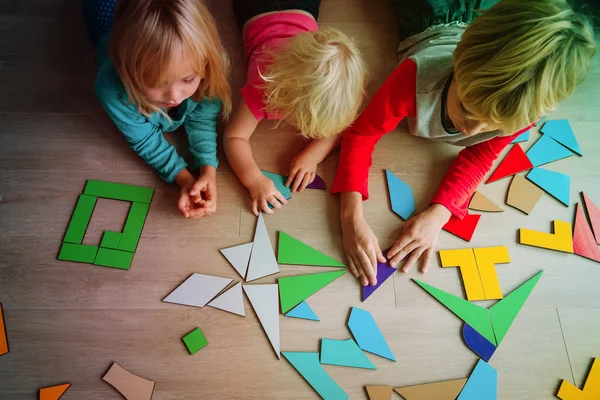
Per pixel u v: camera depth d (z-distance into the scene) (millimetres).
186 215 1059
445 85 956
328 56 893
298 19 1190
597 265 1091
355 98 937
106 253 1053
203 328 997
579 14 777
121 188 1116
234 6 1298
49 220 1084
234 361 972
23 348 971
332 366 976
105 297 1018
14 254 1049
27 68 1241
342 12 1355
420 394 959
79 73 1240
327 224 1104
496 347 1005
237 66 1271
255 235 1083
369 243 1045
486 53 778
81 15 1306
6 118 1182
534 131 1220
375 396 953
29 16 1302
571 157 1196
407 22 1254
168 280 1037
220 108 1155
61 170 1135
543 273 1076
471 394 963
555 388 978
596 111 1249
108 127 1185
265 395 948
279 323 1007
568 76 759
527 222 1123
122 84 957
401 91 998
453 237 1103
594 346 1016
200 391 947
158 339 985
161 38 832
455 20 1186
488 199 1142
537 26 730
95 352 973
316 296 1035
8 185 1113
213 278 1040
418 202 1138
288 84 916
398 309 1031
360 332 1004
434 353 997
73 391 941
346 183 1091
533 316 1035
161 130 1144
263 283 1044
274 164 1165
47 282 1026
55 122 1184
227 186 1133
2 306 1001
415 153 1189
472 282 1057
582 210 1138
